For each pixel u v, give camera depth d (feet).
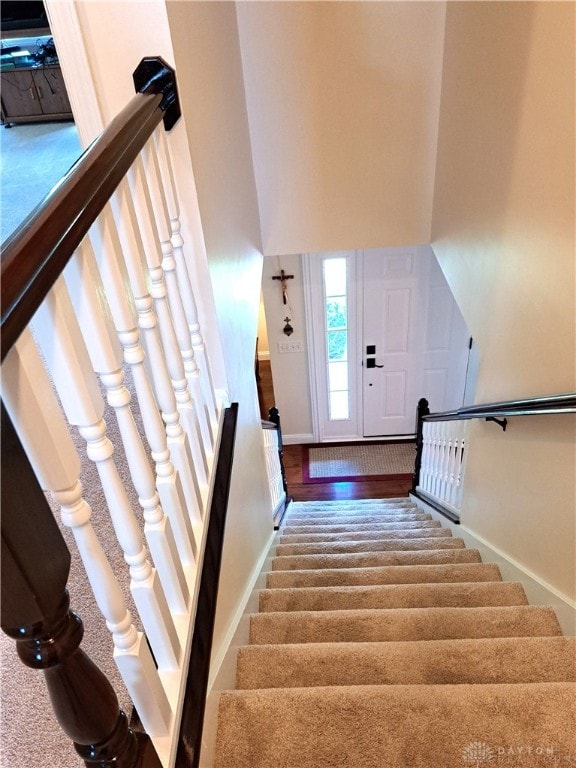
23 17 15.80
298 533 11.48
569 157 5.26
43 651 2.06
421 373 16.74
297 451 18.37
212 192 5.68
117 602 2.66
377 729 4.12
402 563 8.80
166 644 3.33
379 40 9.08
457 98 8.65
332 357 16.72
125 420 2.96
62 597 2.08
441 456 11.57
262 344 22.89
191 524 4.24
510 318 7.05
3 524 1.74
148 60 4.14
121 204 3.15
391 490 16.48
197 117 5.05
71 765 3.20
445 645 5.27
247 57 9.20
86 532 2.41
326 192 10.59
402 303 15.47
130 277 3.36
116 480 2.73
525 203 6.35
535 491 6.63
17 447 1.81
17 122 17.80
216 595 4.25
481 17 7.39
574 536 5.67
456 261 9.32
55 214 2.15
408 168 10.32
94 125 4.67
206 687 3.65
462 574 7.84
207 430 4.91
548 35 5.50
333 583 7.83
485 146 7.59
